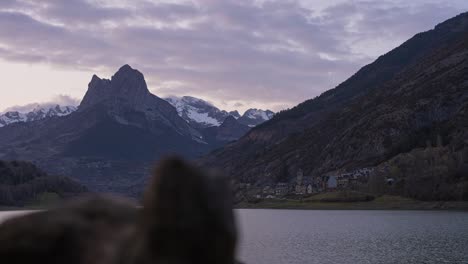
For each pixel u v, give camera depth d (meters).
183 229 3.04
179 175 3.10
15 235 3.40
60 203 3.69
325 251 68.56
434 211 171.12
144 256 3.06
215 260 3.10
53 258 3.36
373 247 72.81
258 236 90.88
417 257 62.00
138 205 3.21
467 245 73.00
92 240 3.40
